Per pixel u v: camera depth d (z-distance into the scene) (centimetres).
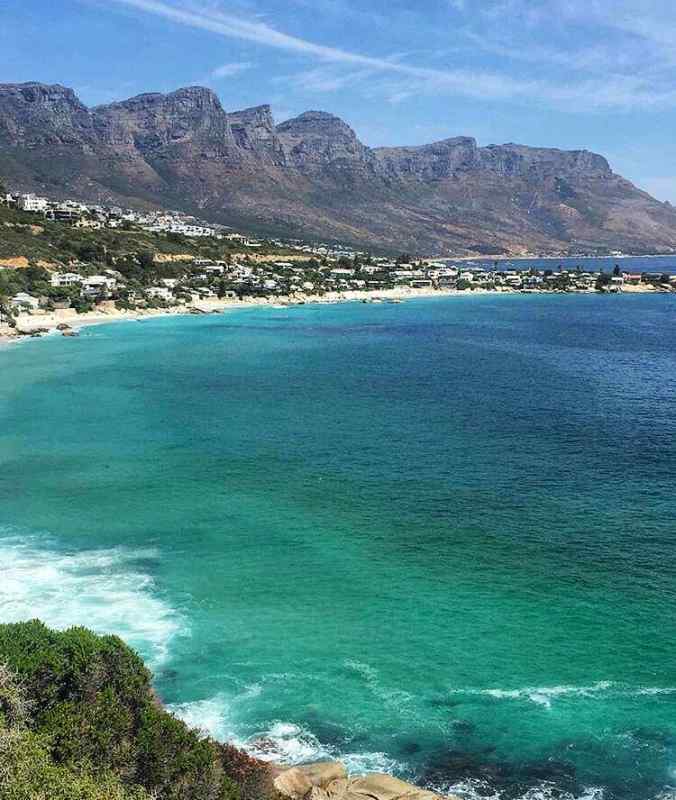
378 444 8862
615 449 8600
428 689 4112
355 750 3662
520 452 8500
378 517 6512
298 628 4709
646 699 4019
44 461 8131
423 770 3531
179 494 7088
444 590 5194
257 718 3875
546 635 4622
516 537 6066
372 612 4900
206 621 4781
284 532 6191
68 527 6288
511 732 3775
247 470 7831
